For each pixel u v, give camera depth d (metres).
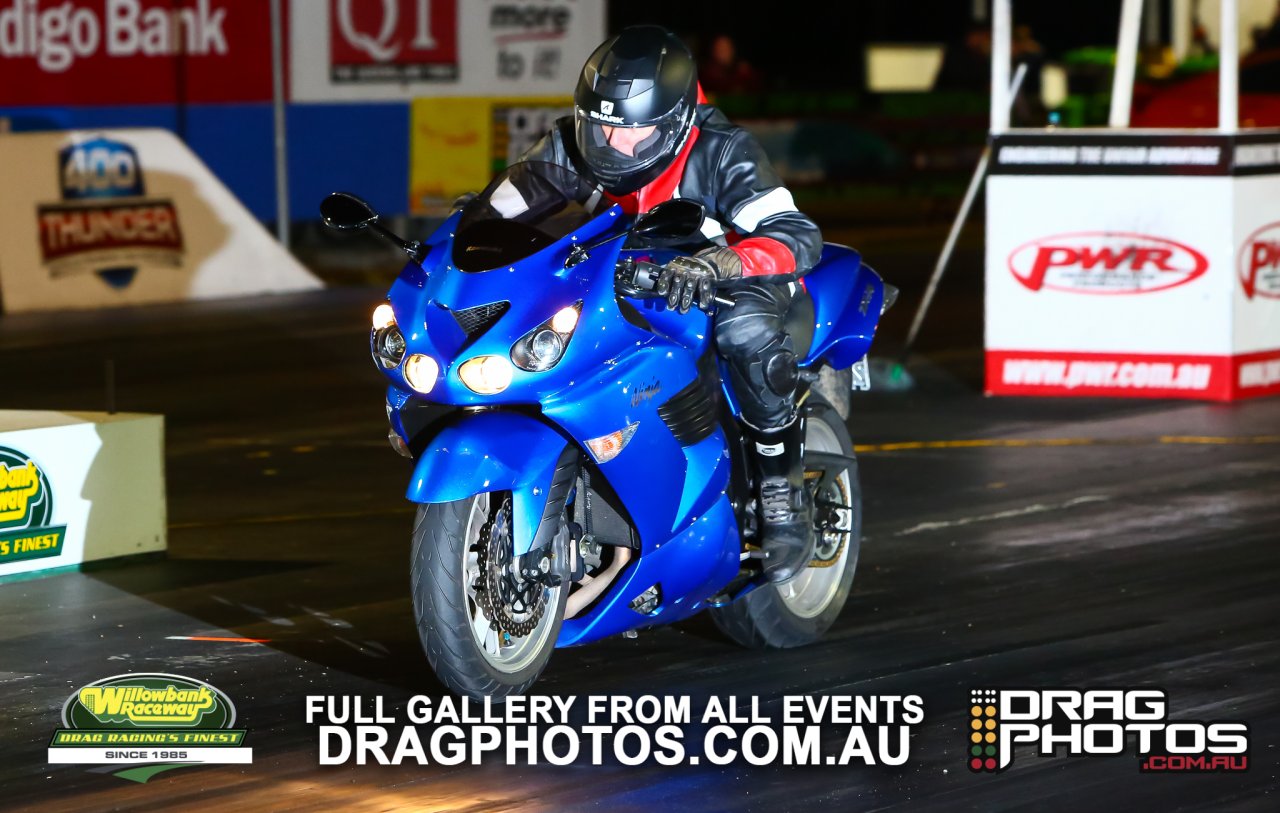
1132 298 19.91
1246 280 19.67
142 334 25.33
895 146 42.00
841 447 11.53
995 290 20.39
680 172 10.12
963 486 15.73
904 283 30.14
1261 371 19.95
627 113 9.59
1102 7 50.56
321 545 13.98
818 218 39.38
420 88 32.94
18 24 29.05
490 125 33.72
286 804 8.60
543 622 9.74
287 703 10.10
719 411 10.22
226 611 12.07
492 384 9.08
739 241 10.32
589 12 34.78
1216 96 27.48
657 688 10.34
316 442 18.17
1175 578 12.62
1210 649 10.93
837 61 52.44
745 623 10.89
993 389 20.52
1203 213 19.53
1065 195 20.00
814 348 10.95
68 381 21.64
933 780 8.89
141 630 11.61
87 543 13.17
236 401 20.48
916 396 20.44
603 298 9.34
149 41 30.45
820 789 8.79
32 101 29.30
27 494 12.86
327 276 31.95
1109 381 20.12
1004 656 10.87
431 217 33.25
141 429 13.42
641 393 9.55
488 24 33.53
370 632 11.55
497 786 8.84
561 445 9.33
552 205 9.52
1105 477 15.99
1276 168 19.84
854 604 12.11
